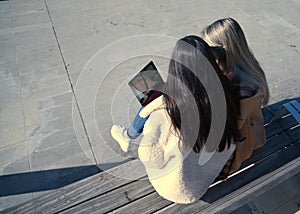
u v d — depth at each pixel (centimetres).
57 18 500
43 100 349
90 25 484
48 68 397
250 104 129
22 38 453
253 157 208
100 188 199
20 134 310
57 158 286
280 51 437
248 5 548
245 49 136
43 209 189
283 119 244
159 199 187
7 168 277
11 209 192
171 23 494
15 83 373
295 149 216
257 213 226
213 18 511
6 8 529
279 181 176
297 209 229
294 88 372
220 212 160
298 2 558
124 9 528
